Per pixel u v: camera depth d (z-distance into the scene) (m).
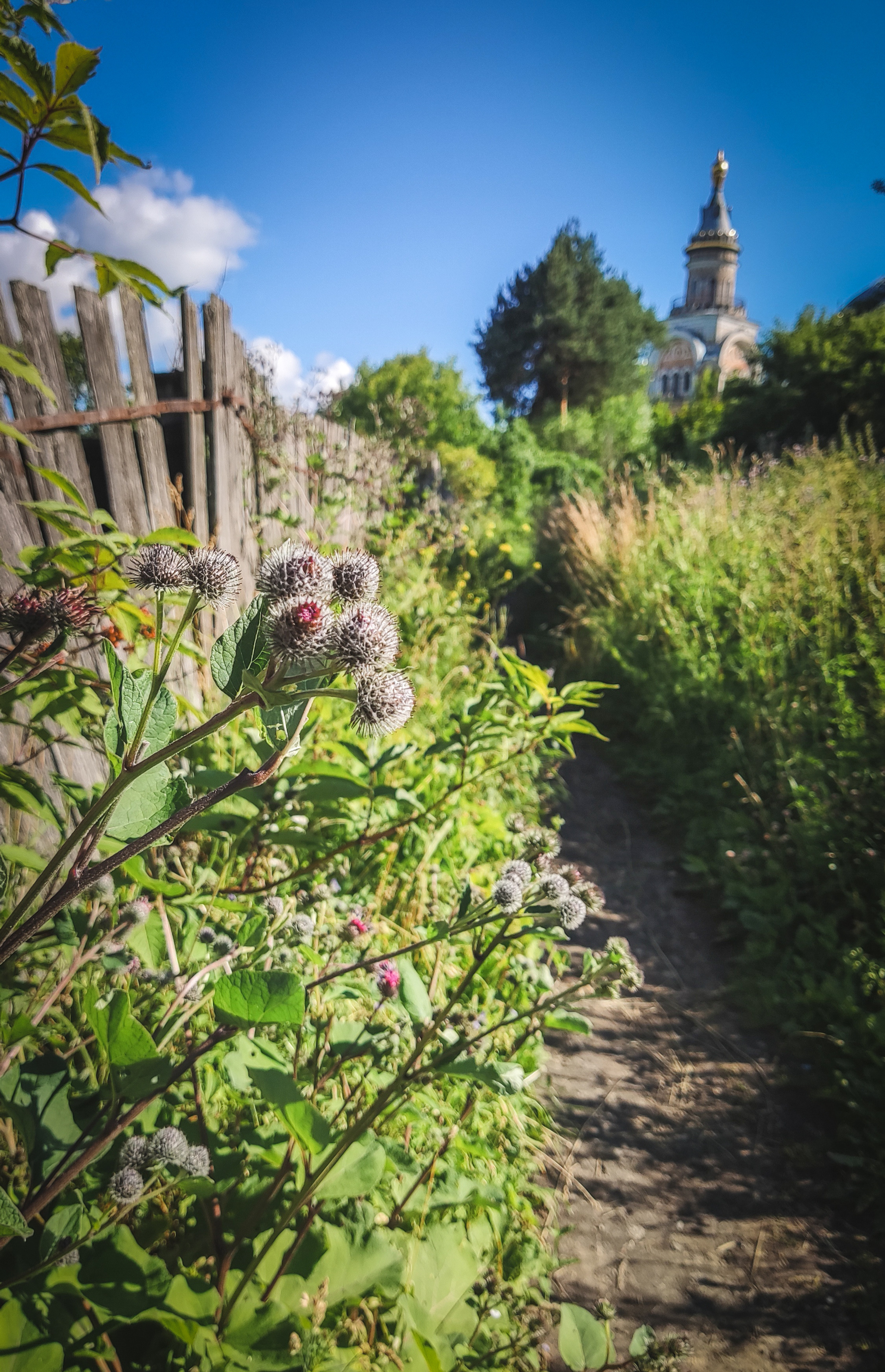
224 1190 1.73
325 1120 1.32
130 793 1.12
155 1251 1.73
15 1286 1.33
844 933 4.11
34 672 1.54
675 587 7.44
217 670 1.08
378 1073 2.09
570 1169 2.82
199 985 1.66
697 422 21.50
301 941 1.82
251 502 4.60
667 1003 3.91
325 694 1.05
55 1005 1.99
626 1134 3.03
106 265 1.36
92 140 1.16
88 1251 1.45
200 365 4.03
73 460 2.97
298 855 3.08
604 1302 1.67
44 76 1.15
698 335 93.44
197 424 3.91
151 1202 1.78
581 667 9.12
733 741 5.69
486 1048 2.29
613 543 9.60
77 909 1.82
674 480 11.51
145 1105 1.40
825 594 5.73
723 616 6.73
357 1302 1.68
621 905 4.82
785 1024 3.62
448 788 3.86
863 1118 3.10
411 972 1.90
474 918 1.76
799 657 5.80
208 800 1.09
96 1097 1.68
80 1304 1.39
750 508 7.65
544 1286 2.25
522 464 18.98
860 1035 3.39
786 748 5.20
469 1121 2.53
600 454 24.08
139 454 3.47
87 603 1.56
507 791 5.26
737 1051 3.56
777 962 4.09
